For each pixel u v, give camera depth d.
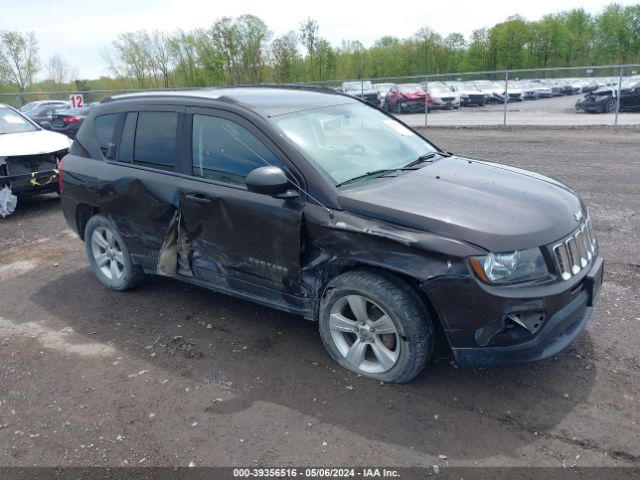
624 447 2.80
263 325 4.31
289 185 3.51
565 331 3.21
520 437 2.91
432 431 2.99
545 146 12.95
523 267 2.99
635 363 3.51
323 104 4.39
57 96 32.38
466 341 3.06
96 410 3.36
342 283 3.36
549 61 56.75
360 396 3.33
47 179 8.20
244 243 3.79
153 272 4.64
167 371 3.73
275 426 3.11
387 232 3.12
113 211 4.68
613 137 13.92
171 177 4.21
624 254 5.38
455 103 24.53
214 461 2.87
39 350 4.12
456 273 2.95
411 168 3.98
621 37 56.25
